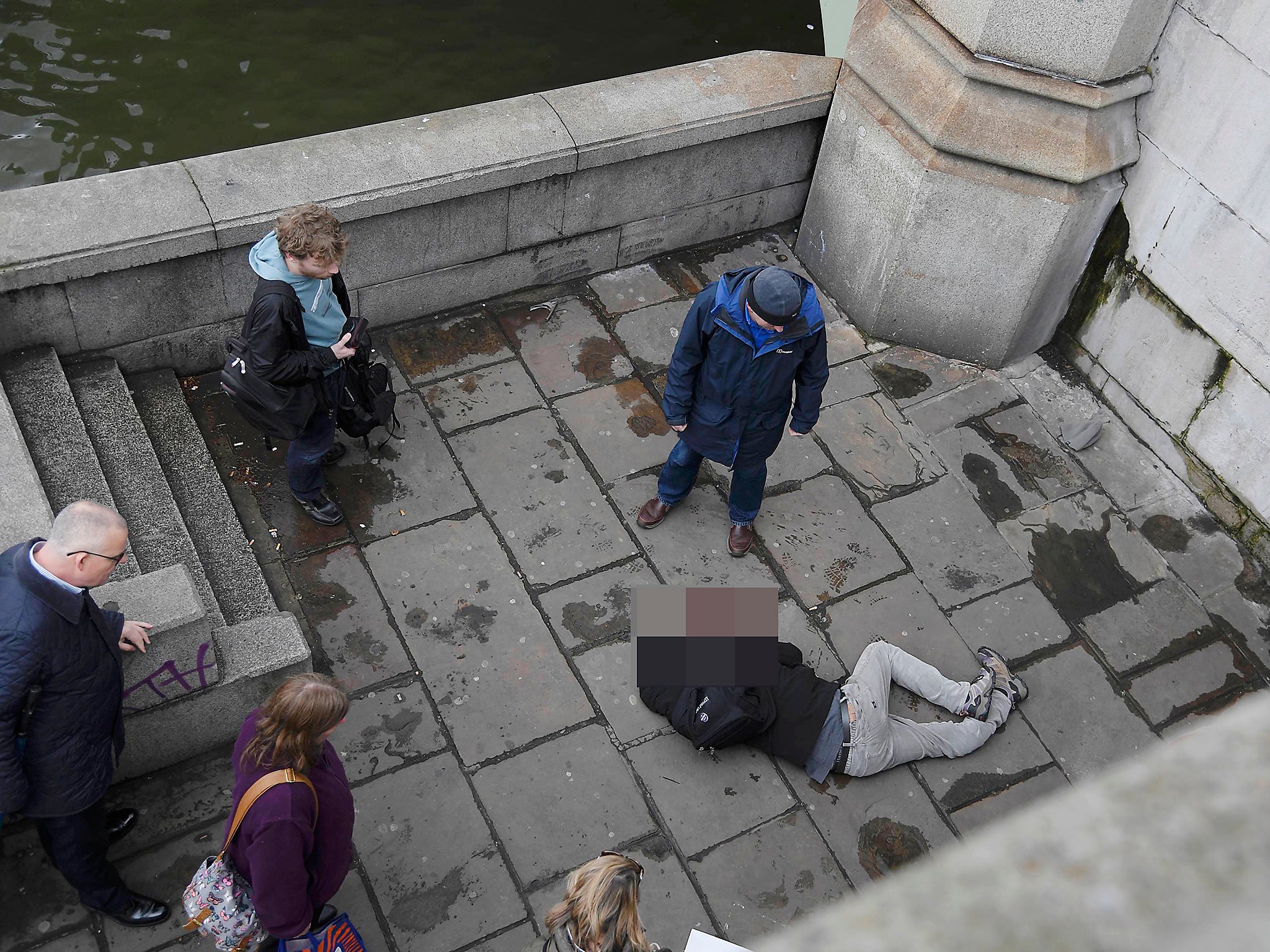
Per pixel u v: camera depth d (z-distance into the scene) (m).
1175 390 5.89
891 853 4.52
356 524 5.27
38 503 4.12
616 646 5.00
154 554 4.66
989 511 5.80
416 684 4.78
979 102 5.50
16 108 8.59
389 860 4.25
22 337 4.98
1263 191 5.09
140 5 9.55
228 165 5.21
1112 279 6.05
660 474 5.53
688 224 6.64
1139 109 5.55
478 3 10.24
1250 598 5.59
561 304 6.37
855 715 4.64
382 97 9.25
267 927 3.08
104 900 3.80
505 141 5.68
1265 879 0.32
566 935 2.89
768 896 4.35
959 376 6.40
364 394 4.91
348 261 5.62
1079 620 5.43
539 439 5.74
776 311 4.12
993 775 4.84
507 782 4.53
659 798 4.56
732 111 6.12
